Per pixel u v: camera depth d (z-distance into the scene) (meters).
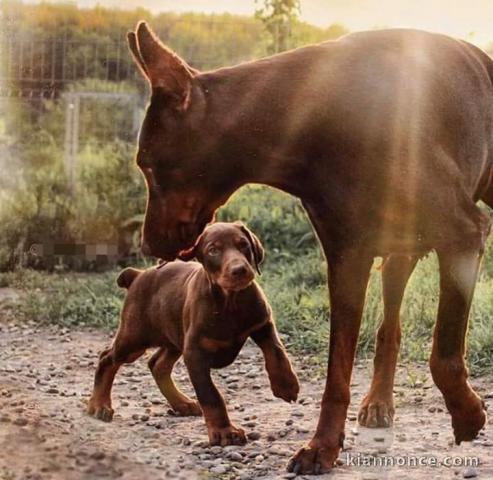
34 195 5.55
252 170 2.41
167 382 2.88
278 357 2.64
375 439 2.62
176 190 2.40
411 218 2.33
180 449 2.54
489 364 3.26
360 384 3.21
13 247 5.32
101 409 2.80
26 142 5.97
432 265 4.00
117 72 6.14
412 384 3.12
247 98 2.39
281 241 5.04
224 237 2.61
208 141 2.38
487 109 2.46
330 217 2.39
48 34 6.12
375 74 2.37
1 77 6.07
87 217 5.40
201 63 5.98
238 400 3.04
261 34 5.81
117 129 6.09
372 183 2.34
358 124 2.34
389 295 2.74
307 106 2.37
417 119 2.33
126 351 2.84
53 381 3.27
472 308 3.60
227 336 2.62
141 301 2.84
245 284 2.54
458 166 2.38
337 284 2.41
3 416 2.54
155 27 6.00
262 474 2.38
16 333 4.00
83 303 4.29
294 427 2.72
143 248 2.46
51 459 2.22
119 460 2.27
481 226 2.37
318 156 2.38
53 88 6.10
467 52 2.49
